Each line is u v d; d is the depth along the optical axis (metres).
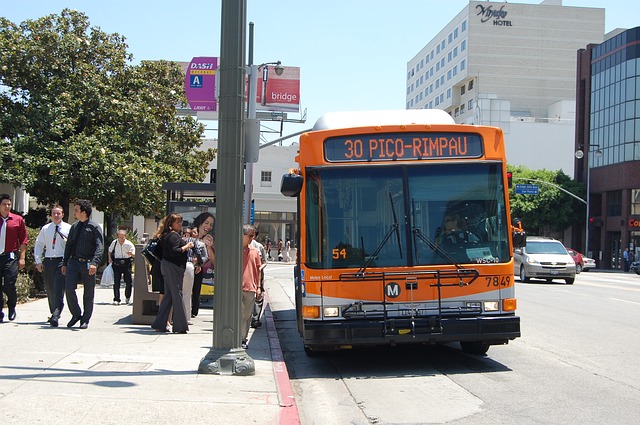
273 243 58.25
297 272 10.47
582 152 63.12
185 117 31.48
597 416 6.93
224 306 8.42
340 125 10.09
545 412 7.12
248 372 8.35
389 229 9.36
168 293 11.77
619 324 14.41
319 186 9.43
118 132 25.00
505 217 9.55
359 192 9.45
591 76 68.19
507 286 9.38
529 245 30.16
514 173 67.50
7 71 23.58
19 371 7.88
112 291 20.08
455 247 9.38
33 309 13.86
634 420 6.77
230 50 8.36
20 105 24.16
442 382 8.77
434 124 9.63
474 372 9.40
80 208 11.41
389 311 9.16
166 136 30.62
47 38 24.36
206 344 10.45
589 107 68.31
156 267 12.09
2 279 11.90
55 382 7.38
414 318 9.14
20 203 28.20
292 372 9.85
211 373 8.27
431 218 9.43
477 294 9.29
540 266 28.62
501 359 10.40
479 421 6.82
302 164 9.54
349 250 9.27
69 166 22.88
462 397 7.89
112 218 30.62
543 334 12.95
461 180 9.56
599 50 66.50
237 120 8.34
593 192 65.88
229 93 8.34
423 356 10.82
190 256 13.86
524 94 104.50
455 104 110.44
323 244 9.28
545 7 105.06
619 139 62.09
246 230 10.47
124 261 16.45
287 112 58.34
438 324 9.07
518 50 104.38
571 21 105.56
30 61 24.00
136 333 11.38
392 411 7.35
